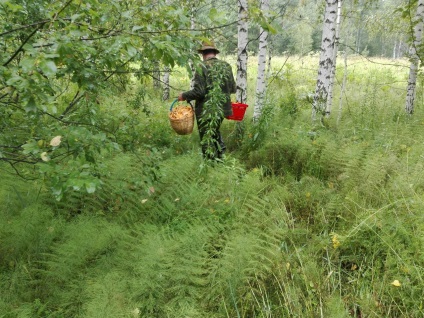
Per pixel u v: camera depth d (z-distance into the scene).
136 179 2.90
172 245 2.58
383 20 8.40
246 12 2.31
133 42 2.06
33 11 2.53
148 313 2.25
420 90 8.45
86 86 2.24
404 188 3.28
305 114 6.98
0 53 1.95
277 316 2.32
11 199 3.15
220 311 2.35
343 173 3.81
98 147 2.11
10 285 2.41
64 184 1.80
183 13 2.35
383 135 4.91
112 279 2.37
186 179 3.73
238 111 4.96
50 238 2.77
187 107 4.29
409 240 2.67
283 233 2.95
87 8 1.96
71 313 2.29
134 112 5.58
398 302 2.34
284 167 4.52
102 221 2.93
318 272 2.60
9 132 2.70
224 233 2.96
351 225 3.05
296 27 10.61
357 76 12.67
